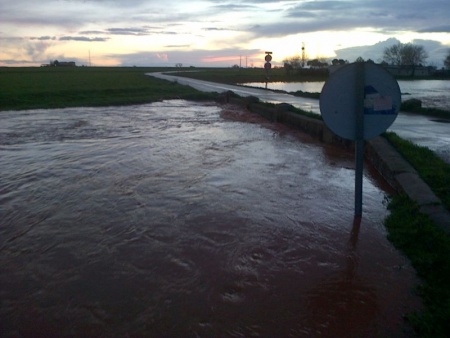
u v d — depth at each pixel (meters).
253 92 32.78
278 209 6.32
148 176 8.08
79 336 3.55
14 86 36.44
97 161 9.45
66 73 76.88
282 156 9.80
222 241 5.24
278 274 4.48
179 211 6.24
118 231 5.57
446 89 37.19
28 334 3.58
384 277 4.39
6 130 14.59
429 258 4.48
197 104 25.59
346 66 5.43
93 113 20.50
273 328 3.64
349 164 9.09
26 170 8.77
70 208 6.45
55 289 4.25
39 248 5.15
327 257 4.83
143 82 46.53
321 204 6.54
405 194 6.35
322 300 4.02
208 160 9.38
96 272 4.55
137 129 14.65
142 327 3.65
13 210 6.44
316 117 13.62
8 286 4.31
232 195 6.95
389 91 5.46
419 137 11.45
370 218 5.96
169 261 4.75
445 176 6.89
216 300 4.02
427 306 3.83
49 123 16.55
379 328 3.61
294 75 68.31
